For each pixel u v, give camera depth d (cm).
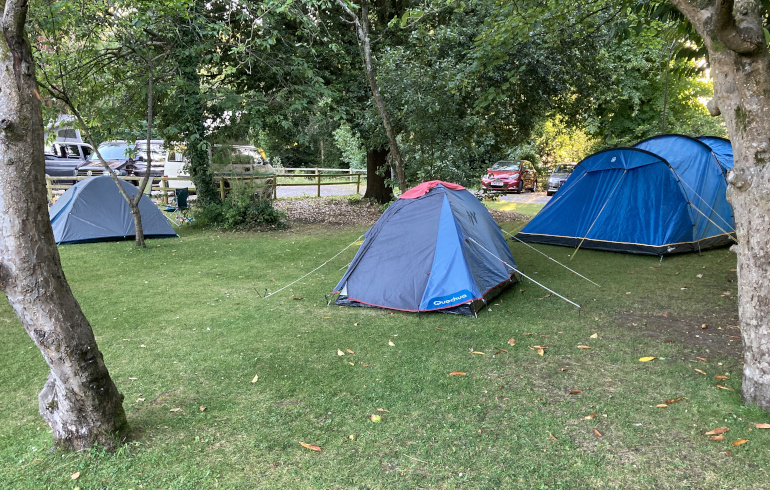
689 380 372
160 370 415
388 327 510
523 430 312
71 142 1750
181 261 844
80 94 933
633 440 298
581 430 311
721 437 295
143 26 861
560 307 566
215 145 1248
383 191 1627
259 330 510
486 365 411
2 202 249
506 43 732
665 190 806
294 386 382
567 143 2655
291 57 1085
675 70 739
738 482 257
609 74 1227
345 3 795
